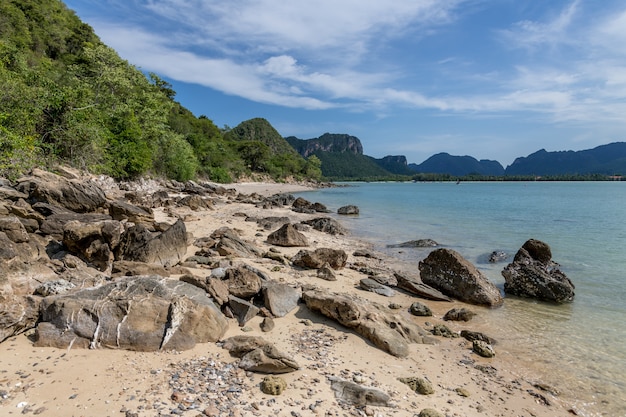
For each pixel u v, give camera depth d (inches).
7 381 225.1
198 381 243.4
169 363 262.8
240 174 4065.0
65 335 275.0
